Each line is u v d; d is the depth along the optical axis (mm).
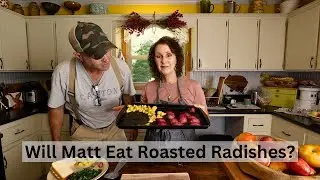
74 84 1217
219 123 2797
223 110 2244
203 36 2471
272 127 2170
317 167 649
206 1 2465
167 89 1269
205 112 1076
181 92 1249
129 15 2459
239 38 2463
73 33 1059
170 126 914
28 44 2510
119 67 1317
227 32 2461
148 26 2545
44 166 2371
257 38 2461
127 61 2703
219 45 2480
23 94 2535
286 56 2424
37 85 2672
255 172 664
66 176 754
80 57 1129
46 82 2795
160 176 827
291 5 2357
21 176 2029
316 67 1934
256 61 2490
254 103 2527
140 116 1022
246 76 2754
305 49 2082
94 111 1287
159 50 1177
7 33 2184
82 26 1076
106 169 796
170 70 1206
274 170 622
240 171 754
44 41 2500
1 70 2121
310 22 2008
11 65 2250
